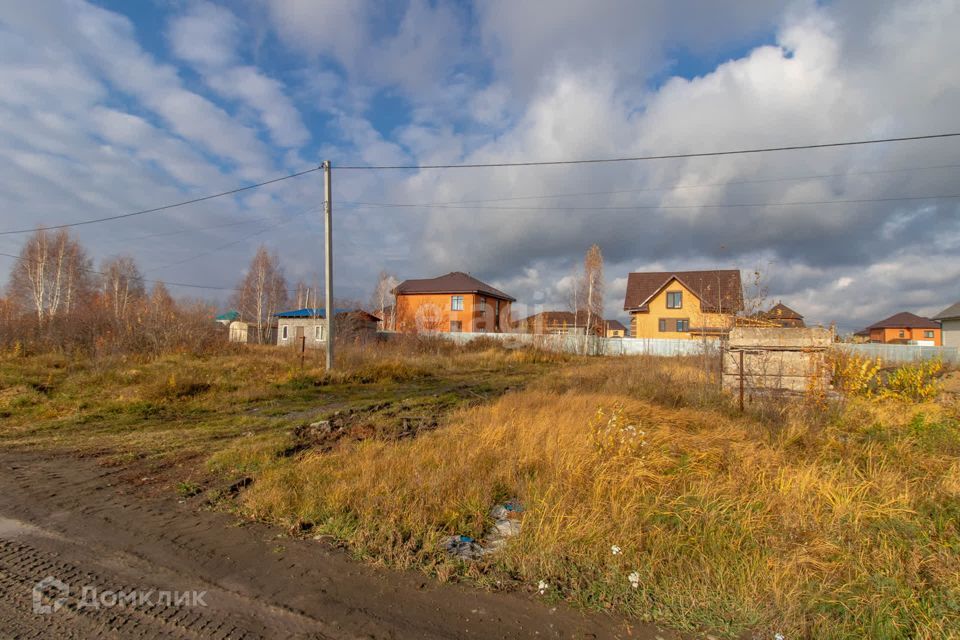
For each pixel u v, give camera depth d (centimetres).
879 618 268
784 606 282
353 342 2359
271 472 509
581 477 458
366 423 785
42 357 1538
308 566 332
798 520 370
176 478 528
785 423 685
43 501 456
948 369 1848
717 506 393
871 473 466
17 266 3278
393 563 334
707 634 264
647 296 4009
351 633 259
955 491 432
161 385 1071
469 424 732
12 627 260
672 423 696
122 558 342
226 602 287
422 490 442
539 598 296
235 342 2241
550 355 2580
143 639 250
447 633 261
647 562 327
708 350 1139
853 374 908
